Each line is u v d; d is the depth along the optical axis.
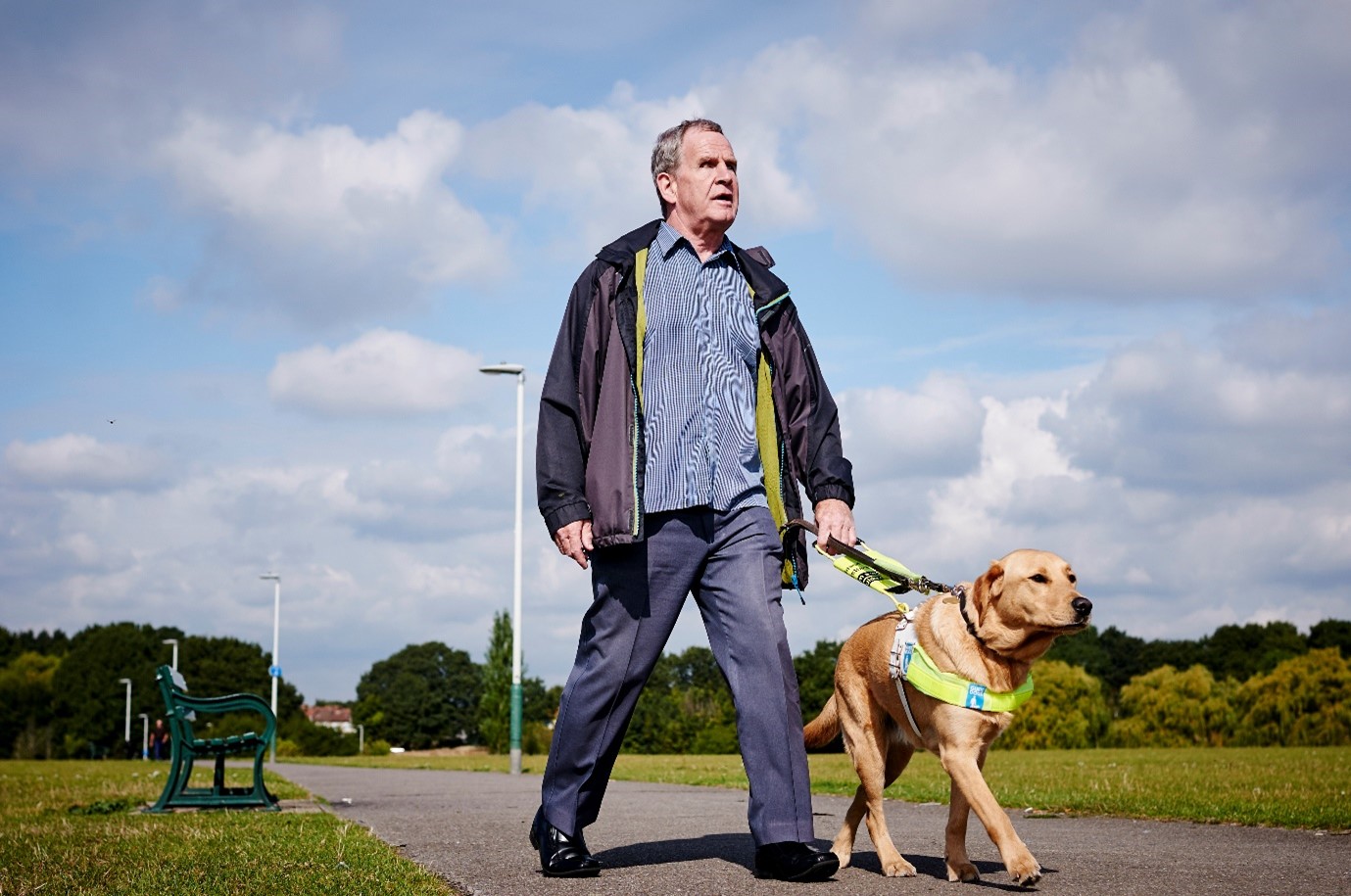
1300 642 77.69
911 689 4.63
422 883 4.56
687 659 71.06
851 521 4.85
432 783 15.52
